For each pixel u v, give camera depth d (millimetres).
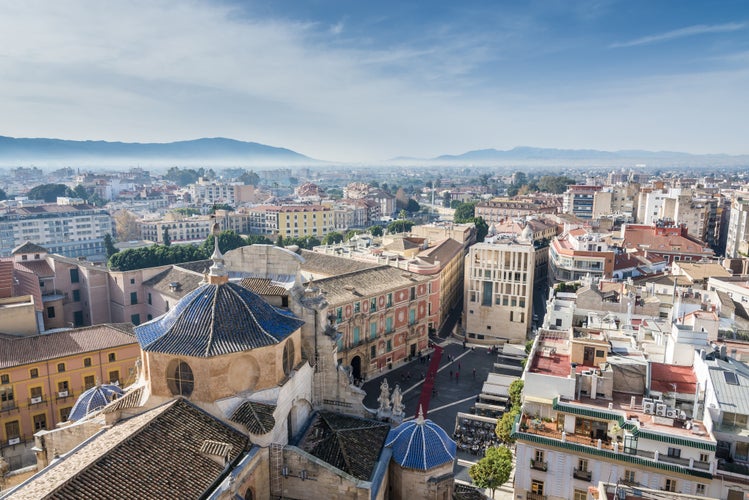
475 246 136750
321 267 135625
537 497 60219
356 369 110938
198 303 47656
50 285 126250
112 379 88438
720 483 52031
